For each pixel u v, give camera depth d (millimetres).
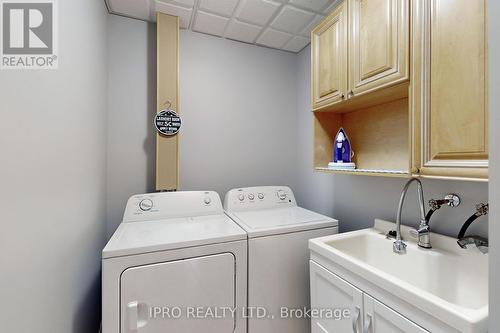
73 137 1044
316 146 1624
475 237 992
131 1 1654
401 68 971
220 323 1270
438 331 705
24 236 671
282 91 2414
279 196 2021
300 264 1484
